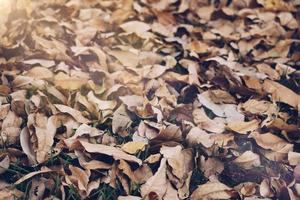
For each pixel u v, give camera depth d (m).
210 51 1.06
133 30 1.09
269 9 1.18
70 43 1.04
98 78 0.97
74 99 0.92
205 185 0.81
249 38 1.11
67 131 0.86
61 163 0.83
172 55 1.06
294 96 0.96
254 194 0.82
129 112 0.91
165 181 0.81
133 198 0.79
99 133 0.87
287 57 1.09
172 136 0.87
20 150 0.84
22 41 1.01
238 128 0.89
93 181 0.81
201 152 0.86
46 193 0.80
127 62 1.01
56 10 1.11
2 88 0.92
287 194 0.82
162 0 1.20
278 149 0.87
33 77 0.94
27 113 0.88
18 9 1.09
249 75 1.00
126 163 0.82
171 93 0.97
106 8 1.15
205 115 0.92
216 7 1.21
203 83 0.99
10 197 0.79
